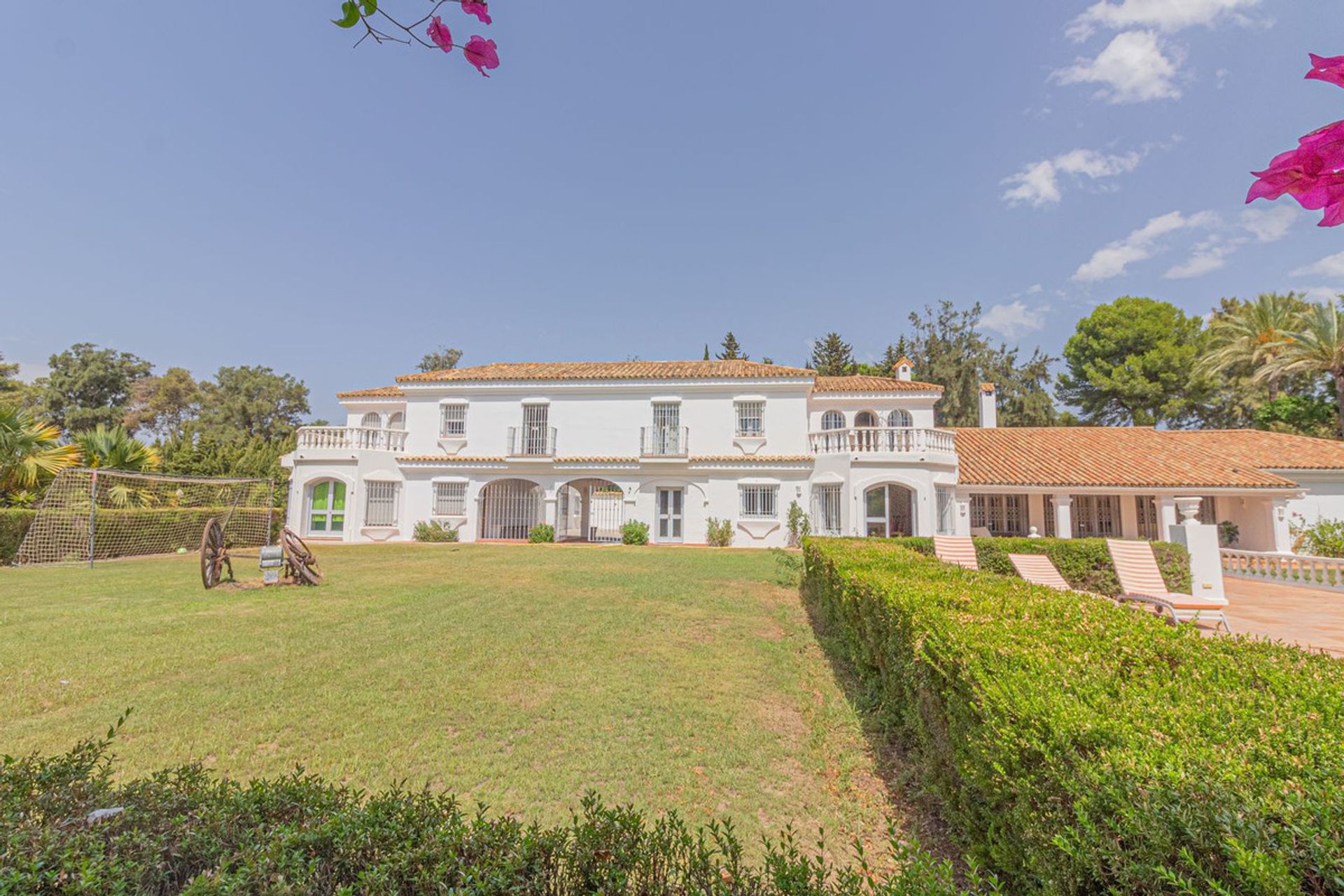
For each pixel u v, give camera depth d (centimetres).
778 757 488
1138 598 1040
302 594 1183
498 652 765
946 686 365
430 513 2661
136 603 1079
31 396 4659
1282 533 1984
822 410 2670
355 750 484
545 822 385
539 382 2664
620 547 2350
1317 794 175
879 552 959
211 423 5591
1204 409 4144
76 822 223
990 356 4894
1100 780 196
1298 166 136
